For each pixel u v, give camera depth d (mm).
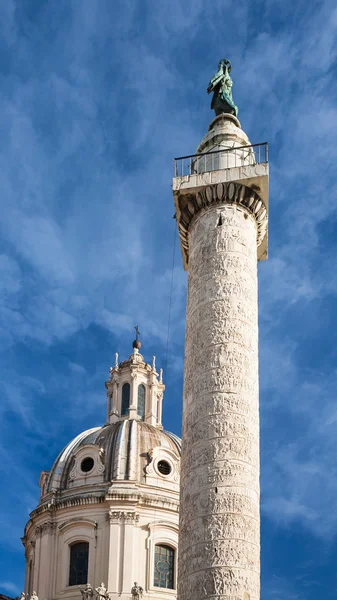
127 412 64875
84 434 63500
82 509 55781
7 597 53062
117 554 53656
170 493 57000
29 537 59312
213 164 31297
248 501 24906
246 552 24109
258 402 27312
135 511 55031
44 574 54594
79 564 54656
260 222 30812
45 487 59906
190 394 27125
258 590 24047
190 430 26438
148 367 66875
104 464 57938
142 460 58500
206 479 25141
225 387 26469
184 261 33594
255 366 27672
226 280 28422
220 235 29297
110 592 52281
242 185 29891
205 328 27734
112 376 66812
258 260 33312
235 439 25656
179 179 30516
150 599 52750
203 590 23562
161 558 54875
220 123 33375
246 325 27875
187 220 30875
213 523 24375
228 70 35312
